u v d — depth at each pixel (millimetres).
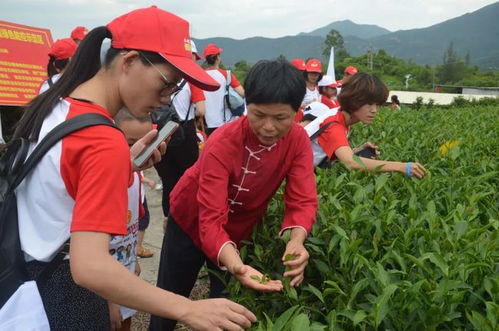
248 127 2238
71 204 1671
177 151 4965
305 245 2420
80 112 1670
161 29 1695
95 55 1745
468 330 1819
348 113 3453
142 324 3695
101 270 1478
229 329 1613
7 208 1702
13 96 8094
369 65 121938
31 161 1636
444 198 2928
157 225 6031
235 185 2385
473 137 4652
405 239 2225
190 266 2824
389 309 1766
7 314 1634
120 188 1566
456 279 1893
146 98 1738
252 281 1958
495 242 2102
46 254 1701
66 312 1799
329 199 2660
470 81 112875
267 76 1980
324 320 2148
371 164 3172
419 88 114688
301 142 2400
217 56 6703
